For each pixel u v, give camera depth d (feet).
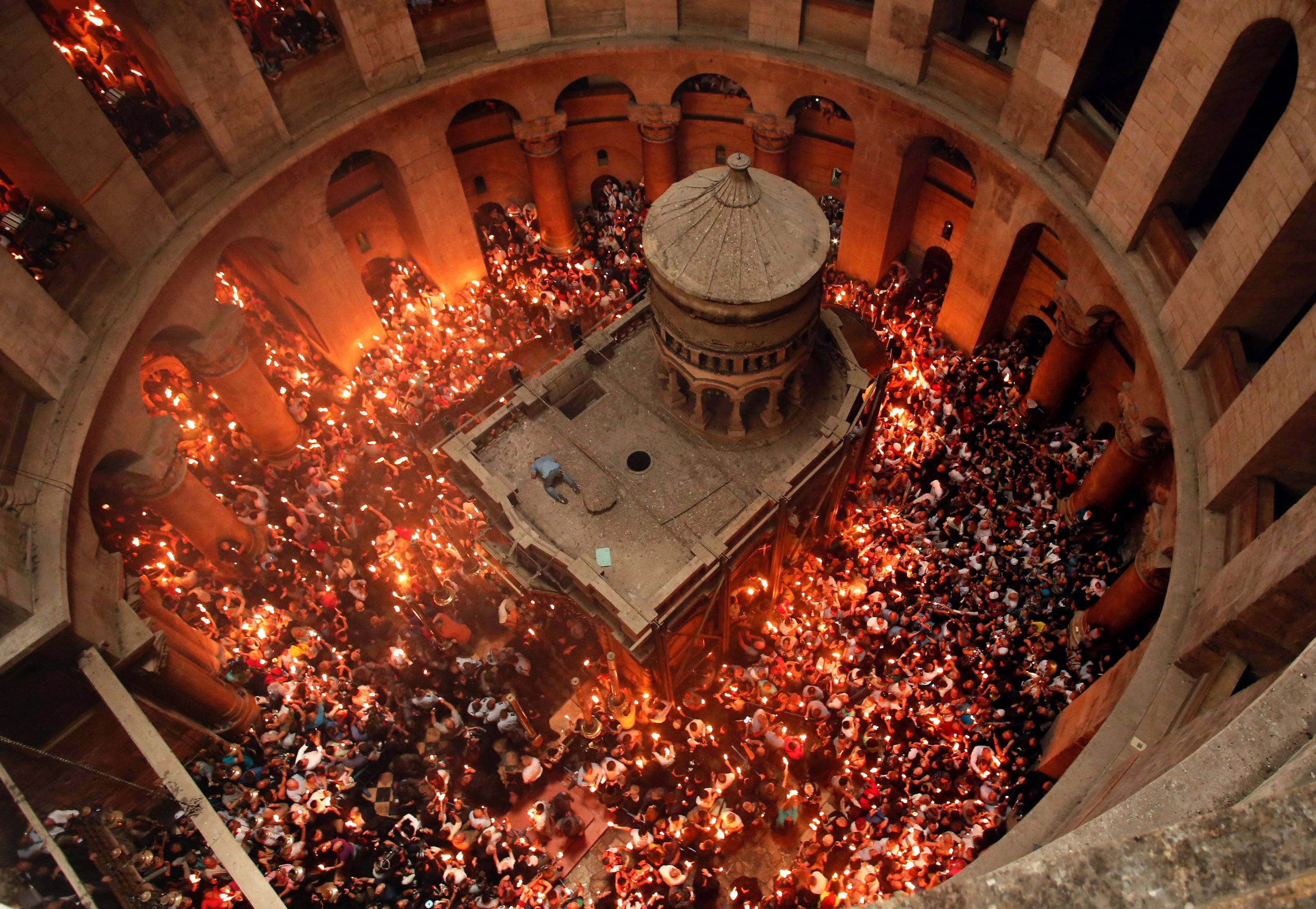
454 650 86.12
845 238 110.22
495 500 77.10
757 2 93.50
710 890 73.15
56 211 73.10
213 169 86.07
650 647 73.36
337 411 104.42
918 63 87.61
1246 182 57.77
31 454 65.62
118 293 76.59
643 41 98.63
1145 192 70.08
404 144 101.35
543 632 87.45
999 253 93.35
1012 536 87.40
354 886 70.90
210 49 80.53
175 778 54.34
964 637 79.15
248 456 100.01
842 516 92.58
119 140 74.69
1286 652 47.24
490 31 98.32
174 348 87.51
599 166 119.65
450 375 106.63
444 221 110.83
